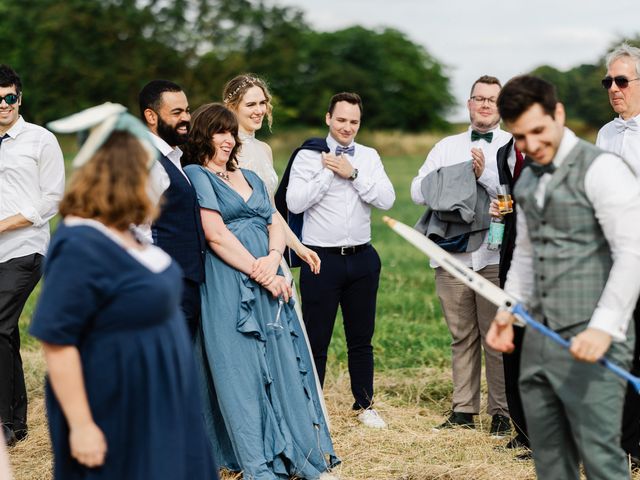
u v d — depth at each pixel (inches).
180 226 185.2
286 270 205.2
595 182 134.5
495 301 144.6
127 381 125.2
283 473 188.2
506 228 205.9
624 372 135.3
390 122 2664.9
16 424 221.0
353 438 220.1
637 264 133.0
